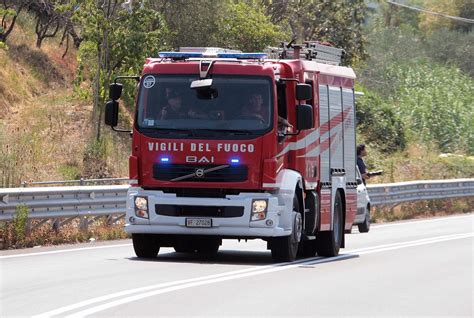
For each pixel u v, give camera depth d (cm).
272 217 3247
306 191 3522
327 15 10975
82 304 2184
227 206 3247
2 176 5438
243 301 2303
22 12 8350
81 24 7312
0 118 6819
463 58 17200
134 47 7219
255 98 3262
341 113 3869
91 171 6275
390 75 13388
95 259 3256
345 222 3909
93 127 6931
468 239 4538
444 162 9419
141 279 2686
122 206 4331
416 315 2170
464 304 2355
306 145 3469
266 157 3238
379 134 9694
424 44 17525
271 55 3684
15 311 2080
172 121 3275
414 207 6938
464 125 10988
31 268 2939
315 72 3578
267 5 10881
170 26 8738
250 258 3509
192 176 3253
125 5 7275
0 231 3681
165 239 3597
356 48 11050
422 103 11169
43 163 6159
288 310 2186
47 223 4069
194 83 3272
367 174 5441
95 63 7775
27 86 7406
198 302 2261
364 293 2523
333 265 3269
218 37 8975
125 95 7625
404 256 3659
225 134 3247
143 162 3291
